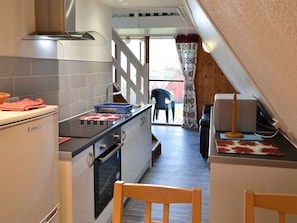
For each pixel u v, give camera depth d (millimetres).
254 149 2059
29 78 2387
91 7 3504
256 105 2541
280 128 2303
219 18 1066
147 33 6996
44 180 1587
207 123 4883
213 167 1904
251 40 788
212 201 1927
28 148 1422
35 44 2418
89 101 3570
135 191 1294
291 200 1160
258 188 1867
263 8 541
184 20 5117
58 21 2289
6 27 2012
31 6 2271
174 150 5562
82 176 2094
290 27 519
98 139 2326
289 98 876
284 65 677
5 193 1265
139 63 5270
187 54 7410
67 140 2207
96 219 2379
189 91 7562
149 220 1284
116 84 4613
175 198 1261
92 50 3602
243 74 2016
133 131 3439
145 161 4145
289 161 1812
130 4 3881
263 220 1865
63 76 2945
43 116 1553
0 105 1583
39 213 1547
